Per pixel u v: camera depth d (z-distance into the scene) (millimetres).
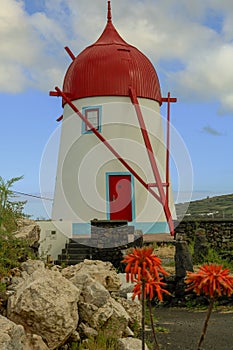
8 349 4957
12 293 6645
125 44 20828
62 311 5902
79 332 6535
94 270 8562
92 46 20719
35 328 5844
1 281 7227
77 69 20234
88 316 6672
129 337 6809
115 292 8523
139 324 7809
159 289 4559
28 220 11172
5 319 5398
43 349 5707
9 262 7852
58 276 6422
